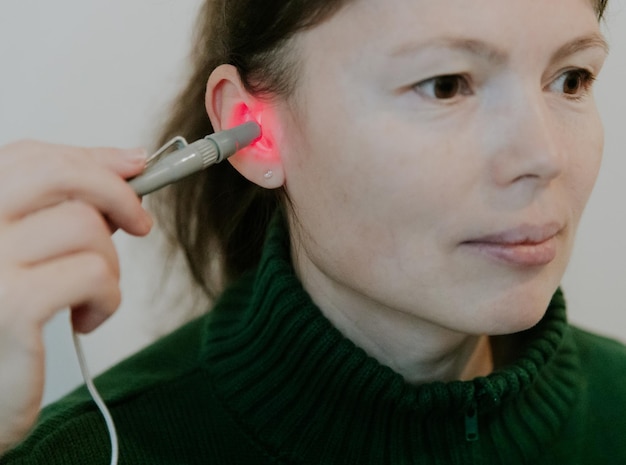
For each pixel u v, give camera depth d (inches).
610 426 29.9
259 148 25.4
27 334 18.4
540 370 27.3
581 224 42.1
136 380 28.6
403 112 21.9
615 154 40.6
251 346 26.7
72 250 18.9
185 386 28.0
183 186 33.1
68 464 25.0
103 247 19.4
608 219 41.8
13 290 18.3
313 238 25.1
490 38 20.7
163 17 37.9
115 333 42.1
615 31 38.4
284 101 24.5
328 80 22.7
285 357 25.9
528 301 23.0
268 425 26.2
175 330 33.1
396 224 22.8
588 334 33.9
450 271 22.9
